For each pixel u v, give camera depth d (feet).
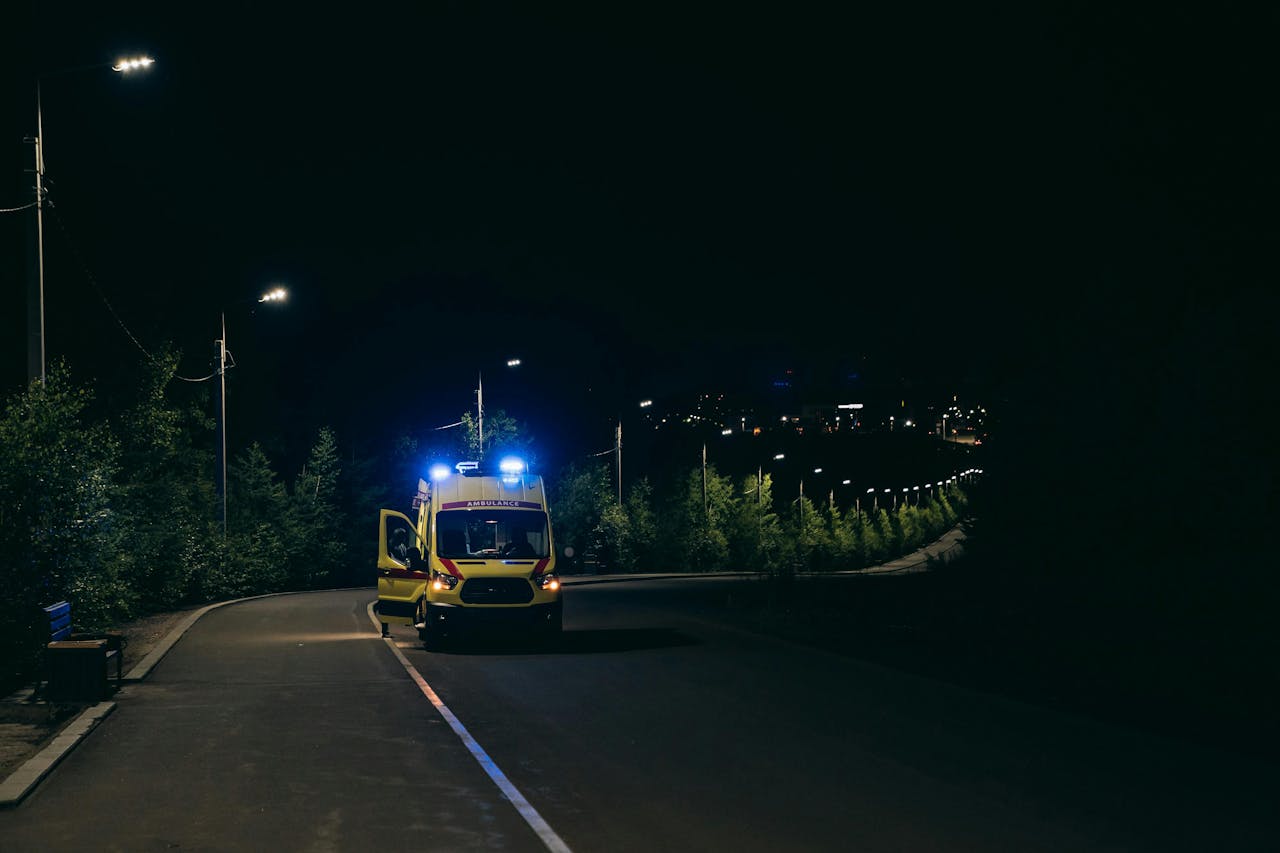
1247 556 62.69
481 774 33.55
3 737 39.14
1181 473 64.80
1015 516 74.90
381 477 237.86
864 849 25.58
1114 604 67.26
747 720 43.27
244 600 133.90
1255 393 62.64
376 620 99.45
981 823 27.81
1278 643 55.06
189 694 51.01
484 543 72.74
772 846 25.84
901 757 36.01
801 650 68.80
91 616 75.15
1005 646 64.95
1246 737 39.47
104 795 30.86
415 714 45.06
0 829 27.27
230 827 27.40
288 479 233.55
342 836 26.55
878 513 390.42
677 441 295.69
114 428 112.88
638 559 244.42
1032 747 37.58
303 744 38.52
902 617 83.66
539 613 71.41
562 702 48.24
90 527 69.67
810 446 600.39
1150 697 48.14
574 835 26.73
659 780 32.81
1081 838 26.48
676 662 62.80
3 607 56.13
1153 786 31.78
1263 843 26.07
